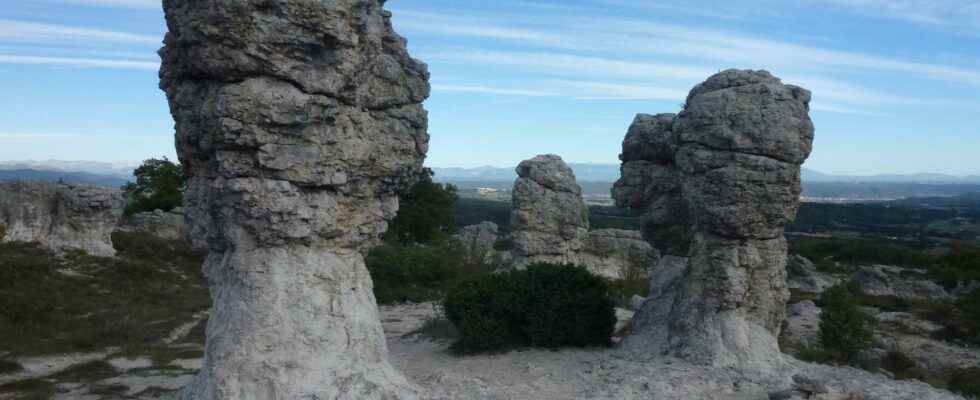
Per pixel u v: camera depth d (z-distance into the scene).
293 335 10.31
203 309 26.89
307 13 9.93
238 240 10.39
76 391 15.63
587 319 17.73
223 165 10.05
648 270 35.72
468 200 127.12
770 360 14.68
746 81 15.20
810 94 15.48
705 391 13.26
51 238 30.53
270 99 9.84
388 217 11.95
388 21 11.86
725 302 15.00
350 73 10.43
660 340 15.84
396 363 16.70
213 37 9.77
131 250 33.22
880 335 23.86
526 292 17.91
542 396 13.17
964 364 20.42
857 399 12.57
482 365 16.22
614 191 18.67
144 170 54.38
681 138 15.45
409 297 29.72
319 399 10.02
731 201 14.73
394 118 11.62
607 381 13.95
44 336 20.78
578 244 25.11
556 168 25.11
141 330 22.19
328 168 10.54
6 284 24.44
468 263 36.53
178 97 10.88
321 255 10.93
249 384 9.90
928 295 35.91
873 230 97.12
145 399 14.56
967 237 87.44
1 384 16.23
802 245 58.25
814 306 29.38
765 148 14.59
